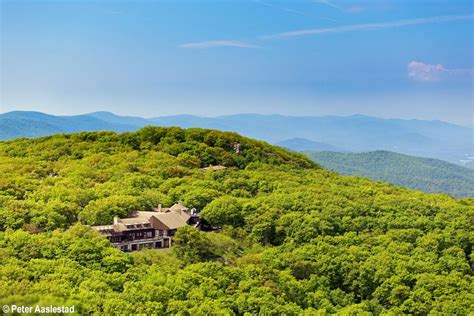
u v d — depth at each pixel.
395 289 145.75
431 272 158.75
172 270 139.12
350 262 158.75
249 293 129.25
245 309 123.31
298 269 154.88
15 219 153.75
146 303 108.75
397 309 139.75
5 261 118.12
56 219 158.62
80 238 138.88
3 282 98.94
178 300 114.81
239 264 150.12
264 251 163.38
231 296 127.94
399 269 156.25
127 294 111.88
